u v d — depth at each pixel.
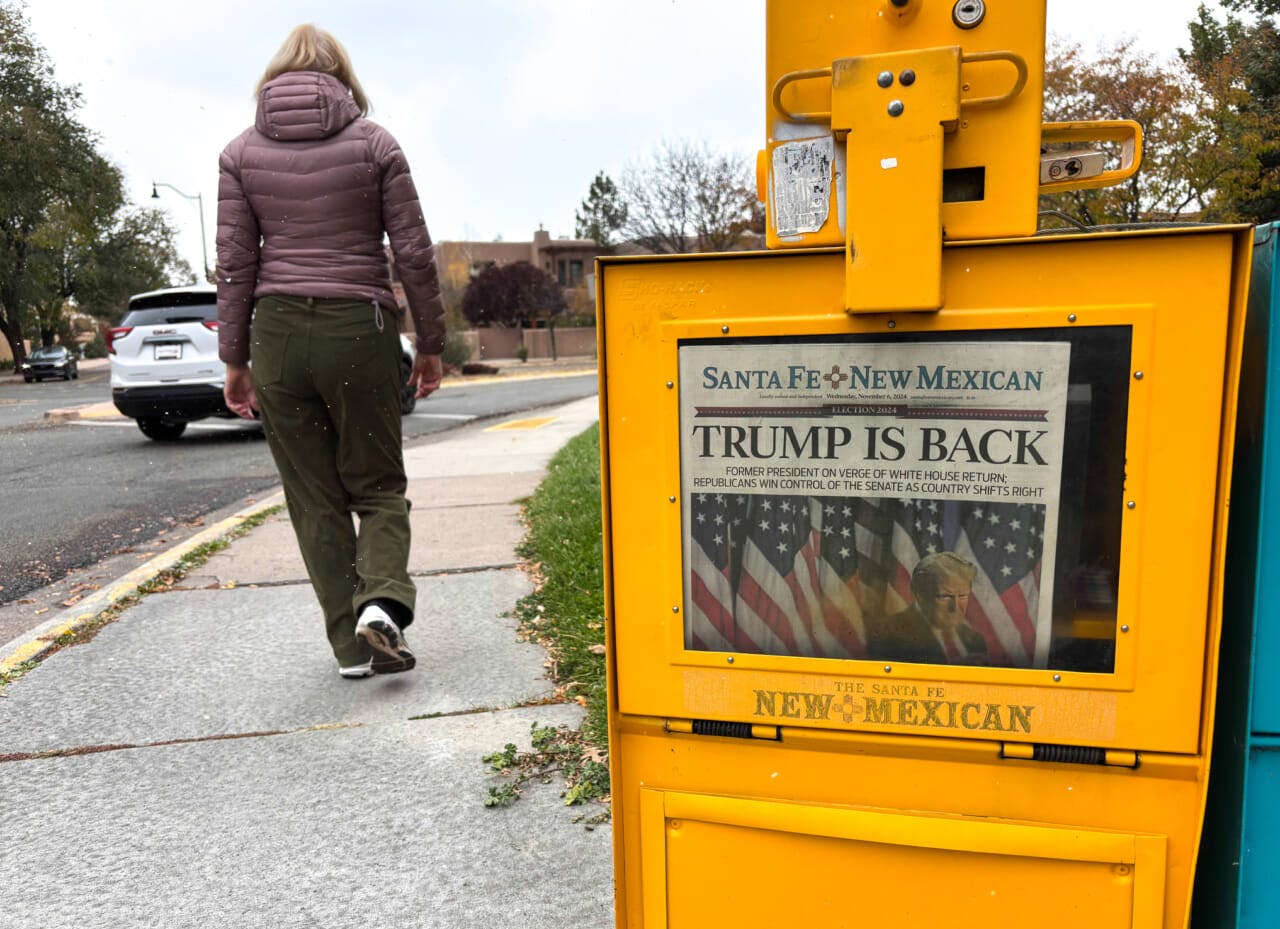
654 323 1.50
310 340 2.92
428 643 3.70
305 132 2.90
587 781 2.59
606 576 1.60
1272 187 14.17
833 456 1.46
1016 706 1.44
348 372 2.96
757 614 1.54
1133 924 1.44
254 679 3.40
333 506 3.18
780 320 1.45
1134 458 1.35
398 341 3.12
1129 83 14.60
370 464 3.12
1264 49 17.11
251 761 2.80
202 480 8.45
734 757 1.60
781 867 1.59
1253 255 1.38
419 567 4.79
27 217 40.94
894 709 1.50
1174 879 1.42
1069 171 1.66
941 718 1.48
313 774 2.71
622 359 1.53
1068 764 1.44
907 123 1.33
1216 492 1.33
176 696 3.27
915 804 1.52
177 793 2.63
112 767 2.79
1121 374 1.33
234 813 2.53
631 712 1.63
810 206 1.43
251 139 2.94
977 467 1.41
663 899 1.66
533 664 3.44
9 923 2.11
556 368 37.22
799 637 1.53
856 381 1.43
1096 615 1.39
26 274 43.09
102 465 9.68
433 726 2.98
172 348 10.68
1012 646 1.44
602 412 1.55
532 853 2.32
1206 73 14.84
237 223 2.95
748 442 1.50
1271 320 1.30
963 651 1.46
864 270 1.37
